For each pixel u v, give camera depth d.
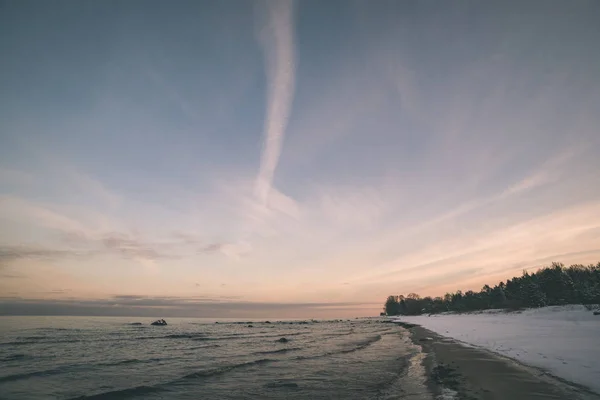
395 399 13.98
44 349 37.75
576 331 38.31
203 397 15.91
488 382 15.53
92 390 17.94
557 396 12.64
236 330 86.88
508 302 132.25
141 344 44.78
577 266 116.44
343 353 32.28
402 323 122.06
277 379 19.81
